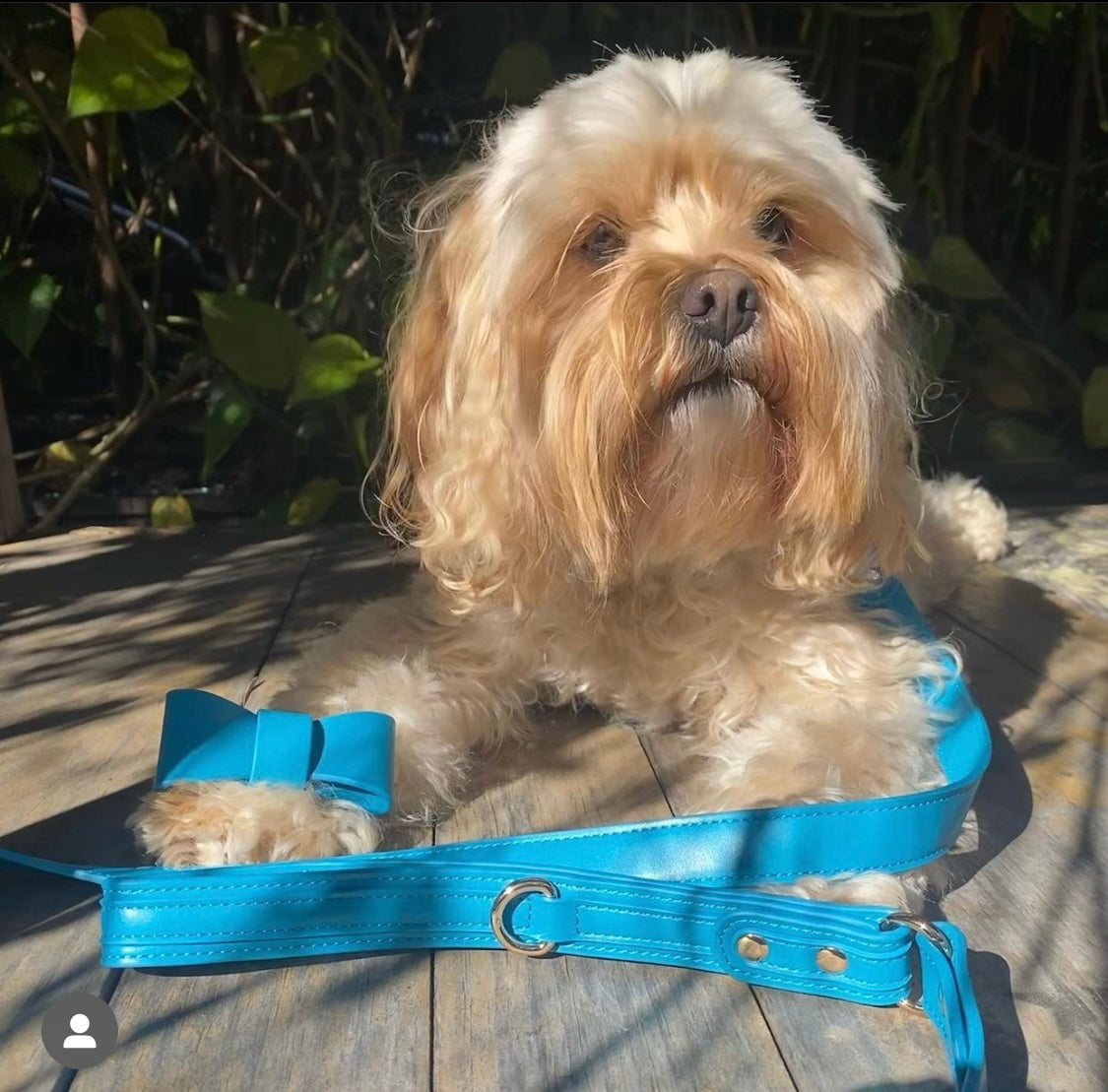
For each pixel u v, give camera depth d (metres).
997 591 0.95
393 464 0.79
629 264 0.62
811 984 0.42
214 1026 0.40
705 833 0.46
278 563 1.01
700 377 0.61
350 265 1.30
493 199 0.69
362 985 0.42
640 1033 0.40
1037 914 0.47
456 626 0.71
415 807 0.56
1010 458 1.37
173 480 1.41
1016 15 1.41
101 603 0.90
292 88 1.25
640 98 0.66
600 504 0.61
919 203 1.45
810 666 0.65
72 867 0.45
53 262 1.37
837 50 1.39
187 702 0.54
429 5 1.34
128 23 1.01
